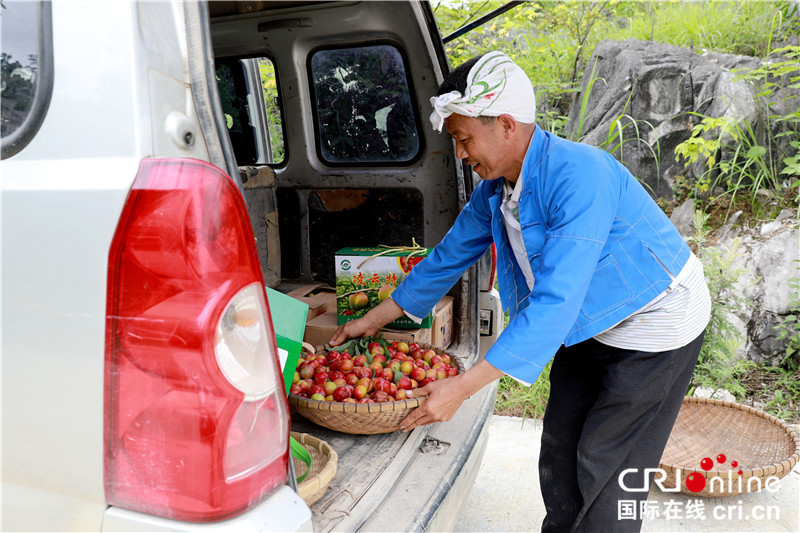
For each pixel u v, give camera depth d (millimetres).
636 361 1735
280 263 3197
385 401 1849
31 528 1054
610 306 1690
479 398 2215
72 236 942
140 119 912
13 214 978
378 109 2791
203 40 971
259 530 967
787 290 3842
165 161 918
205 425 927
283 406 1056
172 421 939
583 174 1567
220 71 3188
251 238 999
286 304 1747
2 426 1030
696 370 3717
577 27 5777
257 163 3301
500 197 1834
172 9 949
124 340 941
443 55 2547
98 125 935
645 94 4906
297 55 2820
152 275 926
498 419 3406
